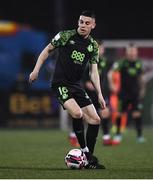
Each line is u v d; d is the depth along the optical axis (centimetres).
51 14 9262
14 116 6888
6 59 6925
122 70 5009
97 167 2897
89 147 2931
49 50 2886
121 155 3753
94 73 2933
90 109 2912
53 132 6350
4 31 7012
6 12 9281
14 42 7006
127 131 6906
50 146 4475
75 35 2884
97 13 9150
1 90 6881
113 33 9112
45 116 6881
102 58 4500
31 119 6888
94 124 2916
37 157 3578
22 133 6178
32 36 7075
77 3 9094
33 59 7019
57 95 2895
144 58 6850
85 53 2886
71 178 2541
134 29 9150
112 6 9169
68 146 4484
